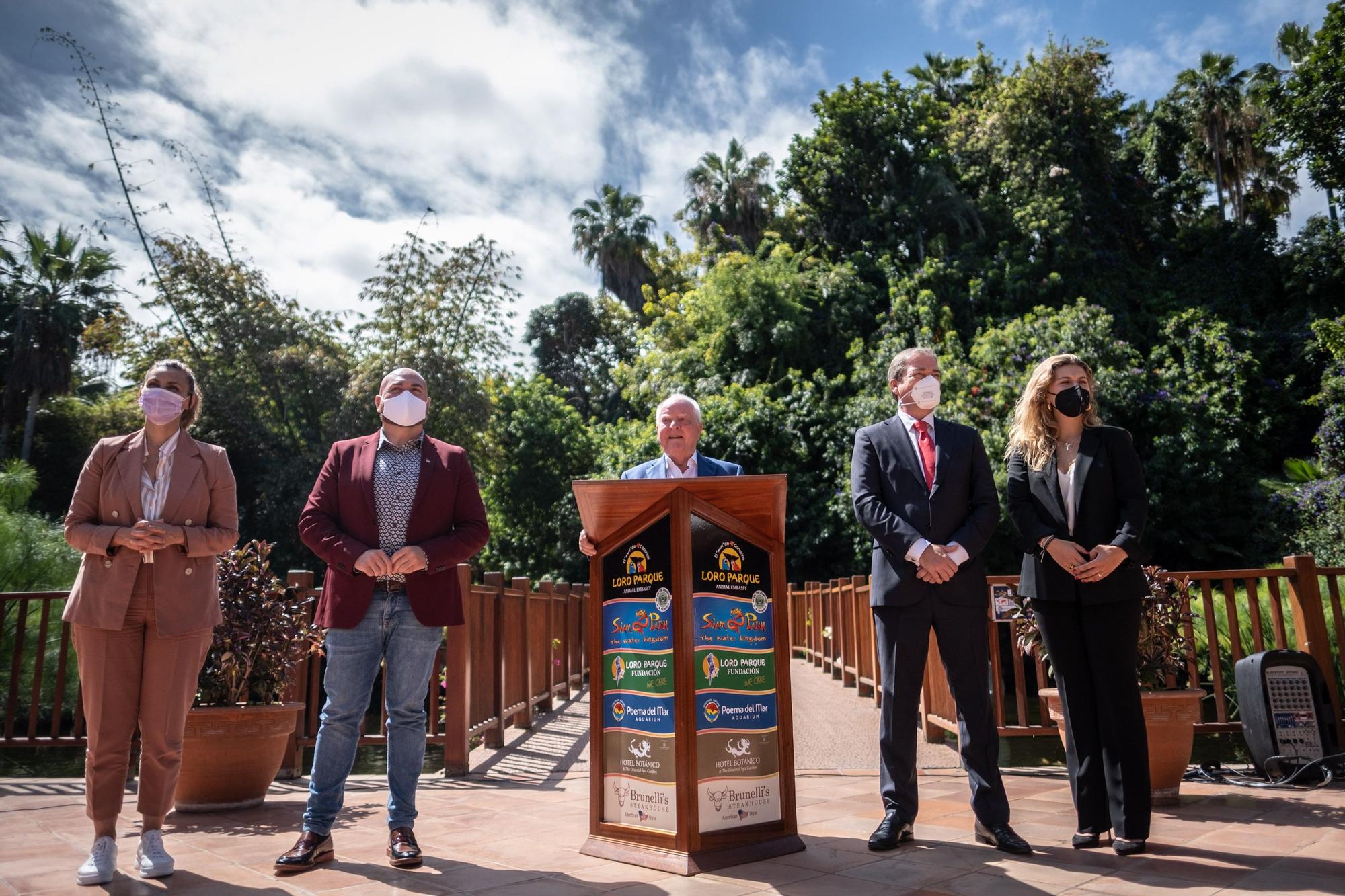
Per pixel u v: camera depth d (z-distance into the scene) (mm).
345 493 3244
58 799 4422
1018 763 6348
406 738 3127
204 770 3986
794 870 2859
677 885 2686
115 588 2973
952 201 26844
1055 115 27844
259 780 4148
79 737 5742
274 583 4398
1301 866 2799
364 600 3119
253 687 4258
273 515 20922
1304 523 18688
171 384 3209
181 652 3074
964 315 24250
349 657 3107
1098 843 3170
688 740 2910
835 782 4699
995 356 20078
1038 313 21297
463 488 3330
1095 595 3197
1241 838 3225
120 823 3834
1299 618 5004
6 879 2893
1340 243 24516
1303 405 22109
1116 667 3172
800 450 20344
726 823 2992
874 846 3113
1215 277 26484
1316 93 20078
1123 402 19469
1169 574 4617
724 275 25188
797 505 19844
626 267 36438
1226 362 20891
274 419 22391
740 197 33688
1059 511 3342
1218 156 33438
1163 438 19484
